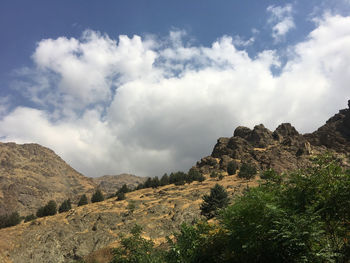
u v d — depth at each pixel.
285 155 111.12
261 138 134.75
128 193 108.25
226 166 117.38
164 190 95.44
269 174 9.05
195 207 68.75
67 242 62.84
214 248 8.84
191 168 130.75
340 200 6.90
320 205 7.23
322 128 135.62
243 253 7.39
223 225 8.65
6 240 63.78
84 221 71.12
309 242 6.23
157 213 69.56
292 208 7.33
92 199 106.12
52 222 73.88
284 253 6.48
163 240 54.38
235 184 83.62
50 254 59.94
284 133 138.25
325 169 7.72
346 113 139.25
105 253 45.41
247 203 7.64
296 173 8.18
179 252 9.32
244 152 126.81
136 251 15.66
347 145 112.44
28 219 95.50
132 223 65.19
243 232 7.18
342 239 6.88
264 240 6.85
